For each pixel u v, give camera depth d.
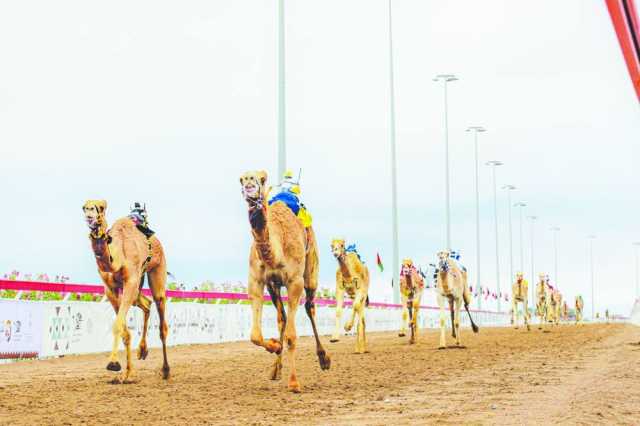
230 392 10.80
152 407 9.30
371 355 18.91
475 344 23.64
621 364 15.04
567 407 8.66
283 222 10.63
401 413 8.44
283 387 11.44
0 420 8.33
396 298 45.41
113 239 11.31
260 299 10.65
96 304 20.27
